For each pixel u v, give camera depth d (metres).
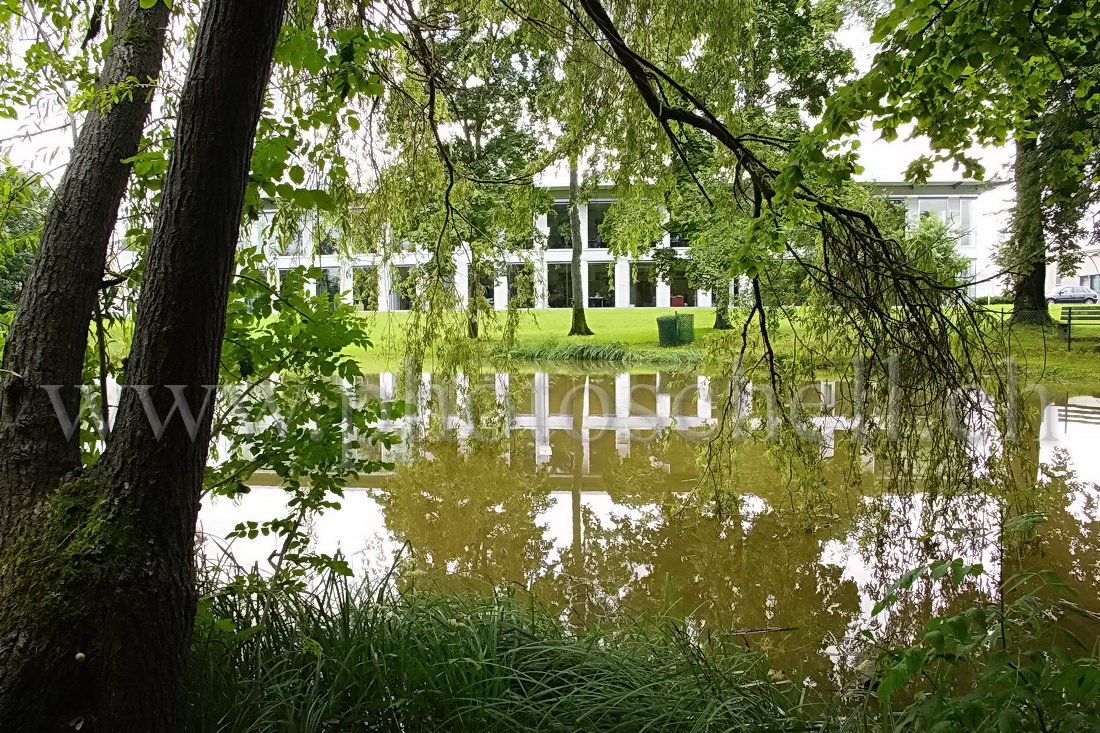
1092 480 6.17
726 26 5.24
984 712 1.99
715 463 5.69
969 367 4.60
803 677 3.23
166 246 1.83
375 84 2.45
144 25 2.69
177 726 1.81
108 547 1.72
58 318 2.15
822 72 15.35
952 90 3.01
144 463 1.80
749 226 3.44
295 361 2.90
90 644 1.63
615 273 28.45
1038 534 4.68
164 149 2.78
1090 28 2.87
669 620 3.62
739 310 11.16
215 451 3.41
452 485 6.56
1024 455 5.27
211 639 2.52
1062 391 10.76
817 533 5.21
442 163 5.95
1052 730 1.84
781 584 4.34
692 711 2.54
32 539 1.75
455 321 6.77
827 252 4.29
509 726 2.36
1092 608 3.76
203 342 1.85
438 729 2.34
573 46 4.95
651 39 5.29
